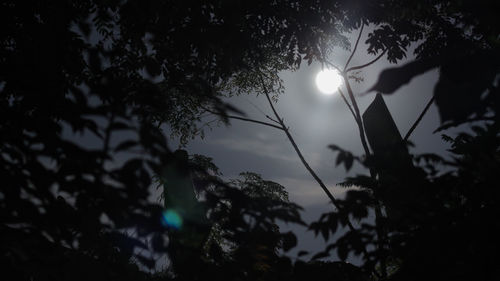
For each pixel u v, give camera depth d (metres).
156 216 2.34
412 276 2.36
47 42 2.73
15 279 2.49
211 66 5.57
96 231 2.46
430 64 1.80
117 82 2.50
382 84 1.79
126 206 2.30
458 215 2.39
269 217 2.59
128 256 2.68
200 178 2.62
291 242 2.67
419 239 2.36
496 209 2.27
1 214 2.38
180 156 2.41
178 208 2.41
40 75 2.59
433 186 2.39
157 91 2.55
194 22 5.29
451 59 1.81
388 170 2.43
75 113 2.33
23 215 2.39
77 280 2.58
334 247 2.63
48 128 2.41
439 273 2.30
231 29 5.63
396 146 2.43
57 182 2.32
